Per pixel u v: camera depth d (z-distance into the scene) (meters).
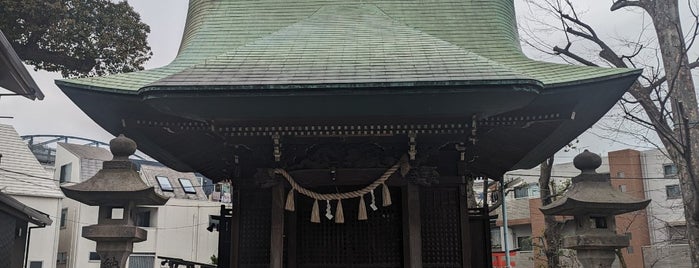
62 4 19.00
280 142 10.53
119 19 20.30
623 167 36.31
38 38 18.66
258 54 10.89
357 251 12.12
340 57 10.61
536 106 10.47
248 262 11.55
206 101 9.33
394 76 9.35
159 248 36.38
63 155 38.12
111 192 8.65
